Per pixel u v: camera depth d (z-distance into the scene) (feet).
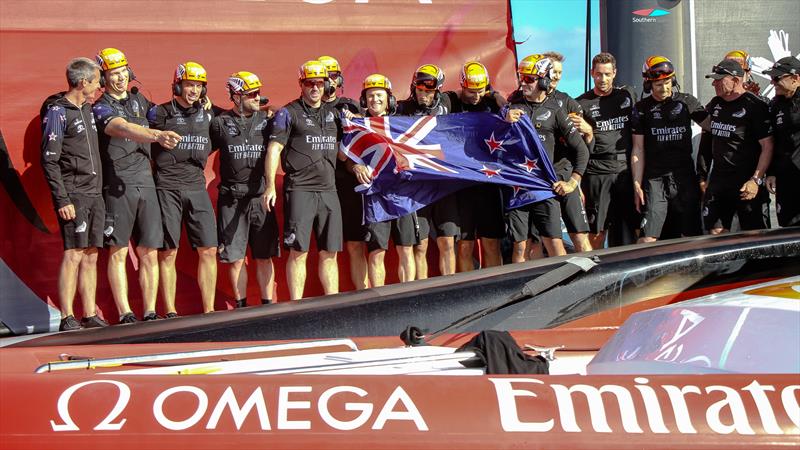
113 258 21.68
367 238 22.98
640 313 11.73
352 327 14.61
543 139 22.72
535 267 15.69
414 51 26.37
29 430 8.30
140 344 13.85
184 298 23.98
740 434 8.54
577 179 22.75
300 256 22.38
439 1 26.58
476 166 22.70
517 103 22.93
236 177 22.48
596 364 11.42
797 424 8.58
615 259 15.52
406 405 8.63
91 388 8.65
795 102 21.97
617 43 27.25
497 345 11.85
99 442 8.29
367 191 22.61
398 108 23.48
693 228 23.59
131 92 21.93
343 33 25.89
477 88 23.11
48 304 23.16
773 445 8.47
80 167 20.92
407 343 12.91
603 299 15.19
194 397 8.63
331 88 22.34
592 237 24.47
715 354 10.11
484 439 8.47
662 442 8.50
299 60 25.57
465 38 26.71
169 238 22.22
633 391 8.80
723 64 22.82
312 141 22.09
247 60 25.18
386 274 25.57
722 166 23.08
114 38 24.06
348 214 23.58
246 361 11.85
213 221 22.54
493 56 26.91
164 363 12.55
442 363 11.80
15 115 23.08
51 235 23.24
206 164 24.29
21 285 22.94
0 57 23.08
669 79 23.24
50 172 20.57
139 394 8.63
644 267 15.43
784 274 15.93
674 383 8.91
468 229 23.30
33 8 23.39
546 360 12.09
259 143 22.43
